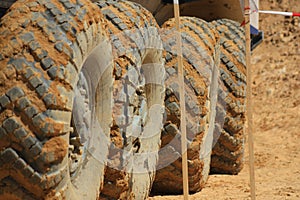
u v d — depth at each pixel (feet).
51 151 15.85
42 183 15.85
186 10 41.55
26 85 15.87
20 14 17.06
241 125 36.45
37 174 15.74
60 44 16.79
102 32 20.20
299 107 71.36
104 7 24.17
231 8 41.06
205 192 30.71
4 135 15.52
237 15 41.78
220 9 41.19
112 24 23.35
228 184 33.63
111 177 22.03
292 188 32.22
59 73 16.35
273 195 29.78
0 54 16.14
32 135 15.64
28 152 15.60
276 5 90.22
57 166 16.25
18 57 16.08
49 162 15.87
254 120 67.05
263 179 36.35
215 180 34.73
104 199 22.20
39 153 15.66
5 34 16.56
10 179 15.80
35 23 16.90
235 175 37.37
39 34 16.74
